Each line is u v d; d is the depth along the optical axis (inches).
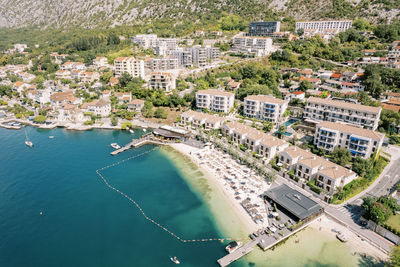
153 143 5728.3
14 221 3503.9
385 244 2984.7
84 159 5083.7
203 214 3602.4
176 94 7391.7
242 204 3703.3
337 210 3491.6
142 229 3363.7
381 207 3144.7
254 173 4387.3
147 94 7662.4
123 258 2945.4
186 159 5032.0
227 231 3287.4
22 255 2997.0
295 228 3193.9
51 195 4030.5
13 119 7194.9
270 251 2982.3
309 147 4813.0
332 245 3038.9
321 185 3846.0
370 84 6525.6
